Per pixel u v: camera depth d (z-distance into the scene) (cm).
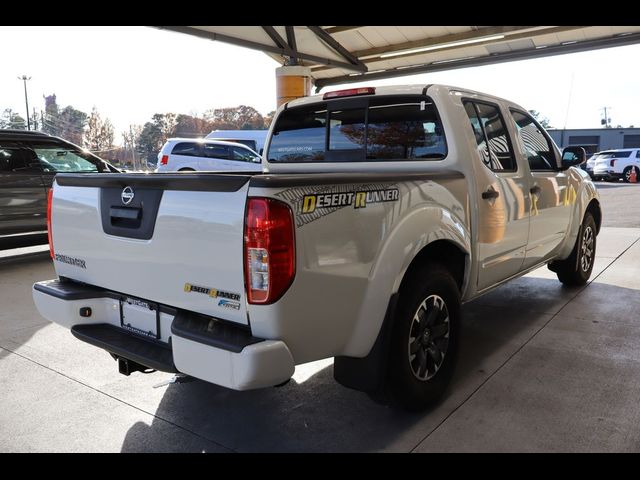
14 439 288
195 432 294
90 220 293
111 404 329
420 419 301
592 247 599
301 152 420
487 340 423
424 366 304
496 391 333
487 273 372
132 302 283
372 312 263
